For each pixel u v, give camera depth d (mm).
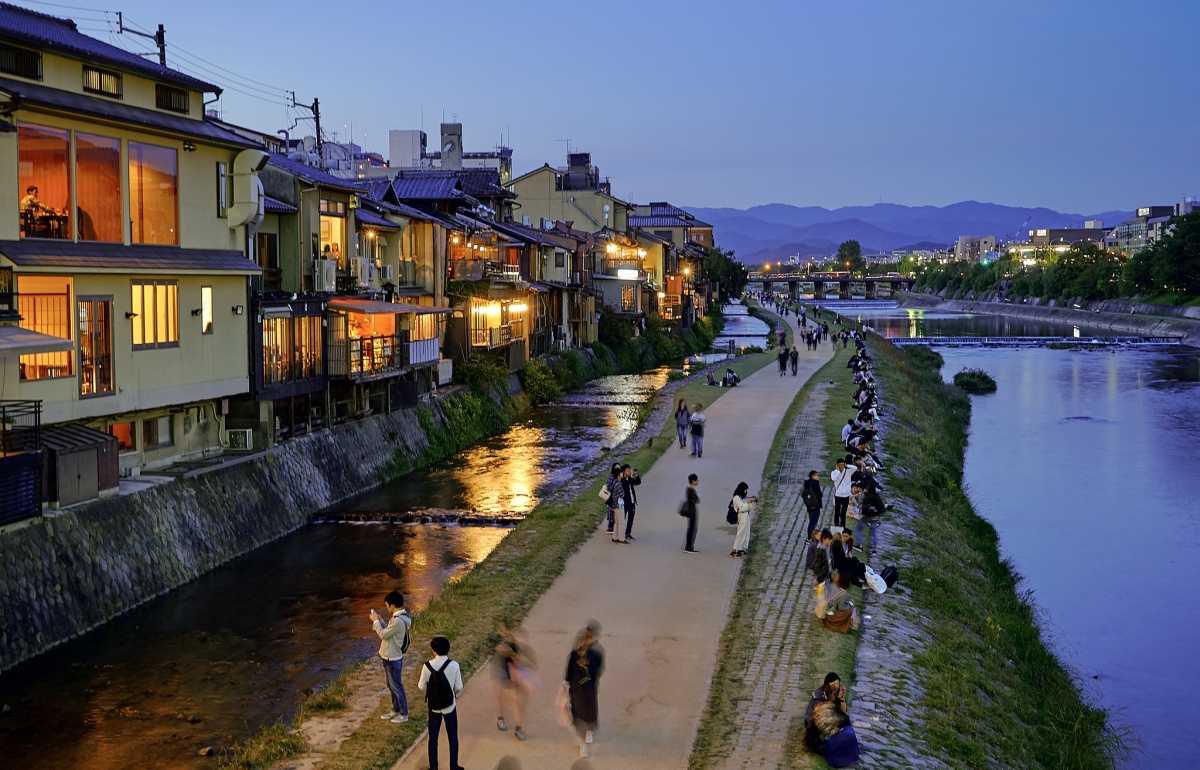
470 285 48469
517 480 35312
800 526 25312
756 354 86000
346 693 15516
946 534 27938
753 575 21109
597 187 100562
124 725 16062
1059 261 181000
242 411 29203
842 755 12984
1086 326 149500
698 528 25188
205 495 25266
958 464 43594
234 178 27625
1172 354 101562
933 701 15875
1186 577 29047
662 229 129875
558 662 16219
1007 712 17125
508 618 18375
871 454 31516
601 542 23828
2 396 20172
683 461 34188
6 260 20000
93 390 22547
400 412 38469
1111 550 31547
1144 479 41844
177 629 20422
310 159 47531
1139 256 148375
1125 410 62125
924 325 155375
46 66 21734
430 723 12492
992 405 64875
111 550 21406
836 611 17828
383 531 28359
